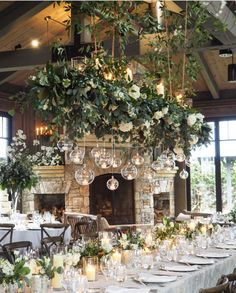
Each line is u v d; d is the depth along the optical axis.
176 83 6.80
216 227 7.11
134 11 6.79
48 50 9.73
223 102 13.06
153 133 5.82
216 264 5.02
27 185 9.62
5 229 8.46
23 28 10.26
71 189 12.45
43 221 9.41
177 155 6.23
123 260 4.82
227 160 13.26
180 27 6.30
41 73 4.26
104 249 4.66
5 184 9.50
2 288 3.39
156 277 4.25
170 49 6.68
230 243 6.38
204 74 11.89
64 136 5.28
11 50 10.36
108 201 12.80
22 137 11.00
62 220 11.80
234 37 8.20
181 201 13.59
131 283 4.08
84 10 5.30
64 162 12.52
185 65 6.86
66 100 4.32
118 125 4.94
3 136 12.19
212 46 8.84
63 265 4.13
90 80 4.35
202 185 13.53
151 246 5.59
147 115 5.14
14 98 4.49
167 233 6.27
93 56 5.11
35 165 11.73
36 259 4.20
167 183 13.33
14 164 9.59
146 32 6.19
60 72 4.31
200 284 4.60
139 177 12.70
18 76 12.13
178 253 5.50
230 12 7.28
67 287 3.72
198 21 6.14
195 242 6.10
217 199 13.27
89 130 4.81
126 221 12.79
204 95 13.27
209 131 6.27
